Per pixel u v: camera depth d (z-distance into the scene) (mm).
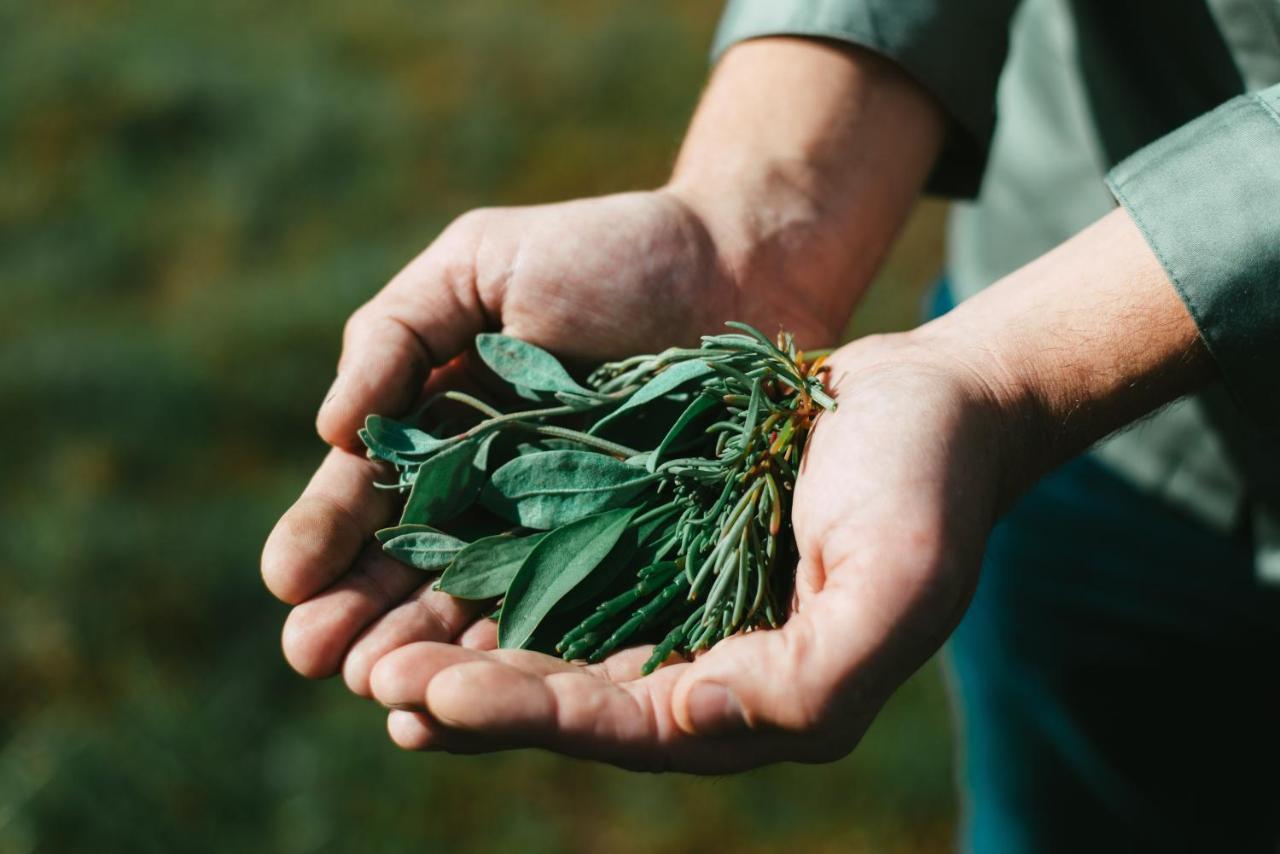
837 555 911
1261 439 1337
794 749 927
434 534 1090
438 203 3596
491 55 4078
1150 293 991
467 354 1305
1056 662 1726
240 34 4289
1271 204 938
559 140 3795
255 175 3617
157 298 3289
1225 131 972
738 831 2139
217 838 2078
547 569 1062
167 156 3742
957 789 2166
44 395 2777
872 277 1441
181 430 2768
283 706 2246
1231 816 1770
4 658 2285
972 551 920
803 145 1352
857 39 1319
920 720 2260
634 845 2119
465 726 889
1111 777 1774
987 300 1063
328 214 3555
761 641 890
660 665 1009
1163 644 1644
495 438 1210
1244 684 1657
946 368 999
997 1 1345
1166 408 1066
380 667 932
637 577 1108
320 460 2764
